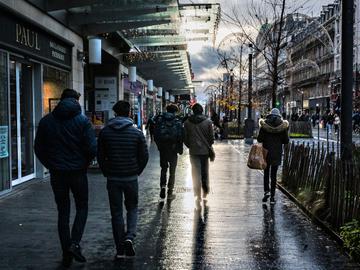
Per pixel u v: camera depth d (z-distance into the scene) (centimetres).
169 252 620
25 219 795
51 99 1310
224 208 905
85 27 1648
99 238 684
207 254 612
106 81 2522
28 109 1249
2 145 1005
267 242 670
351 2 826
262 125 945
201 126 941
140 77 3934
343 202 683
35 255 602
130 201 613
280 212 873
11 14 1023
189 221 795
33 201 950
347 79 830
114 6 1498
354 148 1073
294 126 3656
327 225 732
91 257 596
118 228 599
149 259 590
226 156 2002
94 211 863
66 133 559
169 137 988
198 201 930
